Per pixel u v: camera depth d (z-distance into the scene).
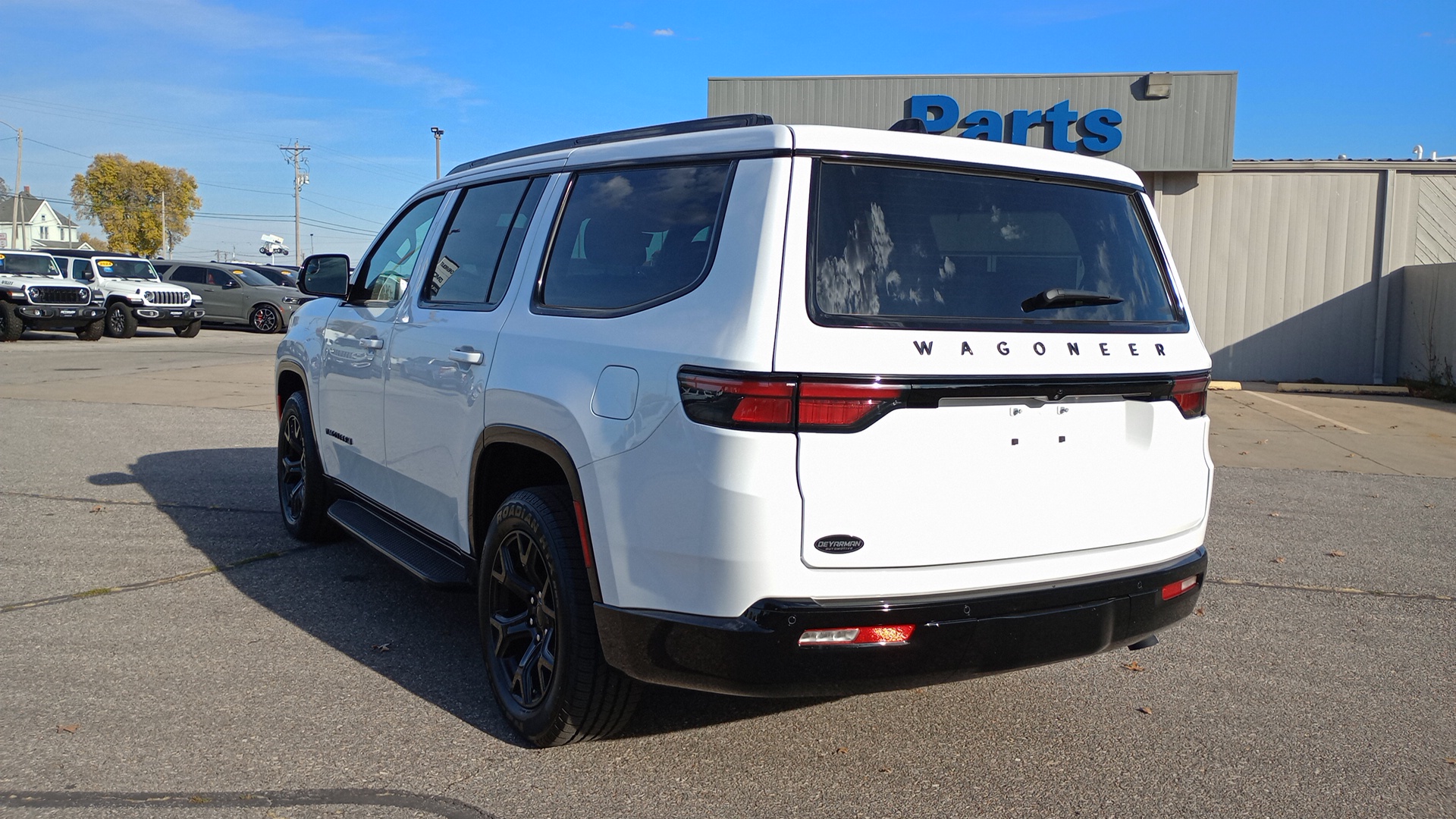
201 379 14.43
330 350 5.12
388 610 4.67
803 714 3.68
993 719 3.70
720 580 2.67
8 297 21.45
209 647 4.15
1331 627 4.84
